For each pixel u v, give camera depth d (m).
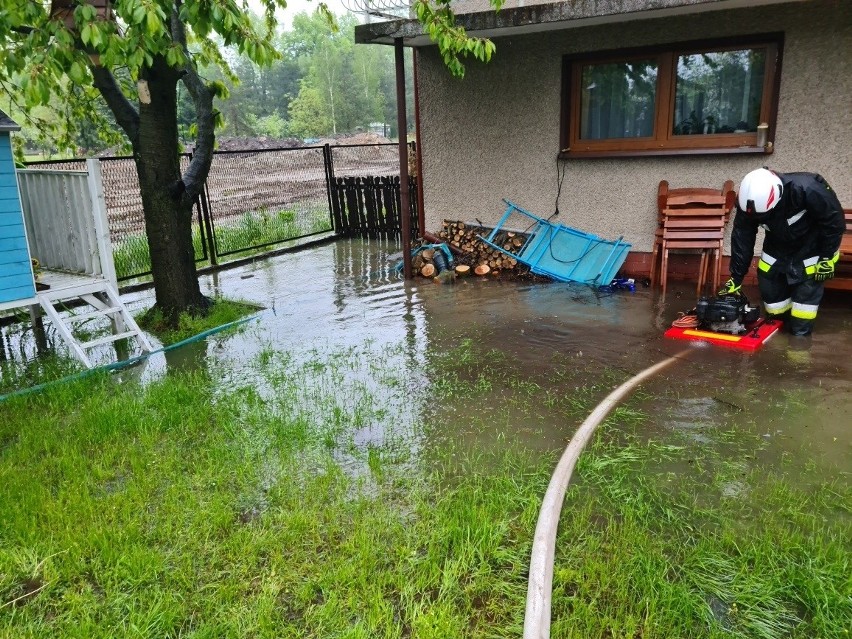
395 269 9.21
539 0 7.97
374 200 11.94
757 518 3.12
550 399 4.66
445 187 9.19
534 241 8.52
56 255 6.54
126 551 2.96
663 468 3.63
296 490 3.51
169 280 6.93
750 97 7.15
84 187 5.98
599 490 3.44
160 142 6.59
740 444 3.86
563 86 7.97
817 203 5.14
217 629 2.51
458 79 8.66
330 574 2.77
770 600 2.56
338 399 4.80
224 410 4.57
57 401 4.79
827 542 2.91
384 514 3.25
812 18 6.54
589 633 2.42
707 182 7.44
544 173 8.41
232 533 3.13
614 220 8.07
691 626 2.46
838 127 6.69
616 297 7.26
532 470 3.67
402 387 4.99
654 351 5.52
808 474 3.51
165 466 3.77
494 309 7.00
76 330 6.95
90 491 3.57
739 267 5.72
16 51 4.61
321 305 7.51
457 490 3.45
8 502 3.38
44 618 2.65
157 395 4.80
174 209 6.84
